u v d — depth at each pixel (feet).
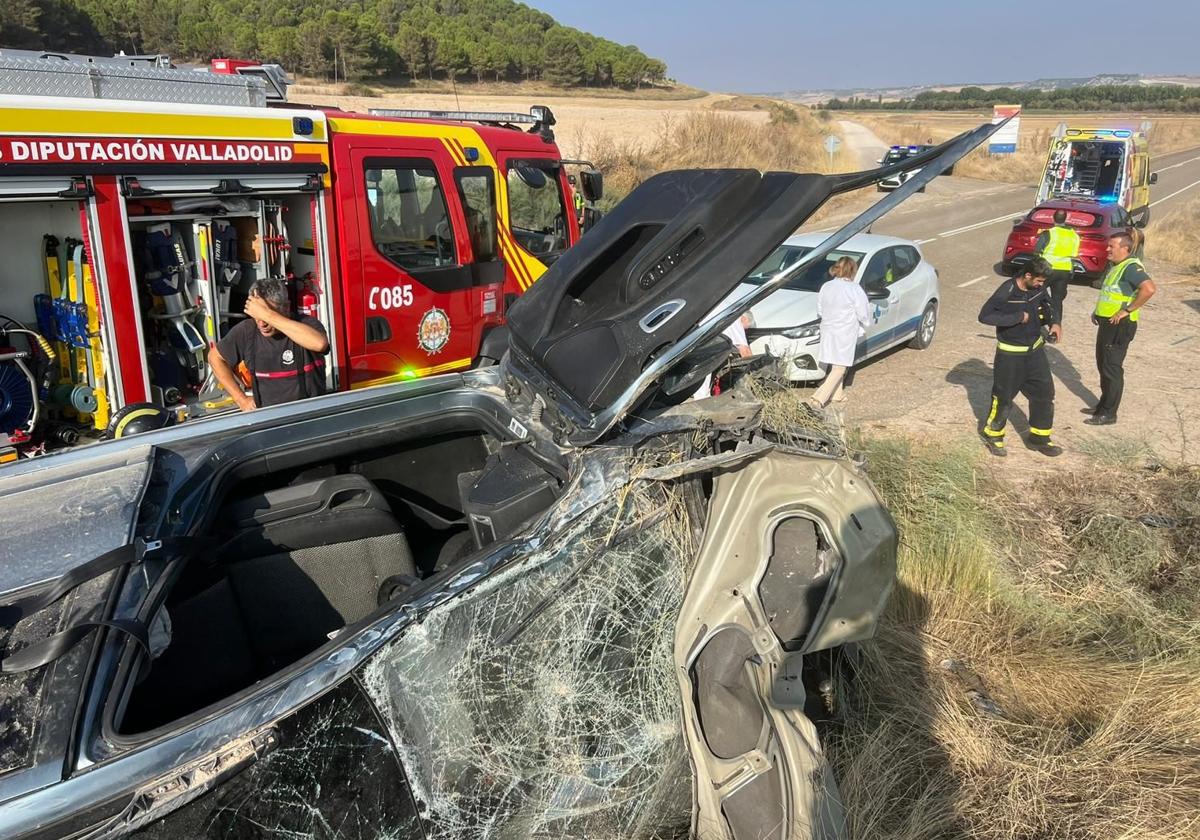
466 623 6.42
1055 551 16.29
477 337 24.67
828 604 7.72
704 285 7.88
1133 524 16.69
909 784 10.14
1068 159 73.36
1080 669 12.53
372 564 9.00
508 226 25.25
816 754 7.69
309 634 8.82
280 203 19.99
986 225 75.87
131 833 4.79
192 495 8.07
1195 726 11.23
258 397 17.03
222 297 19.63
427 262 22.84
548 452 8.39
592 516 7.29
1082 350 35.35
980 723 11.17
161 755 5.06
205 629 8.07
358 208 20.79
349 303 21.08
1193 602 14.37
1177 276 53.83
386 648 5.96
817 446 9.02
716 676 7.62
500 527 8.04
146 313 18.37
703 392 9.82
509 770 6.61
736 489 7.98
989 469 20.76
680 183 8.75
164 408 18.26
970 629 13.24
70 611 5.86
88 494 7.43
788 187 8.12
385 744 5.87
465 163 23.50
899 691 11.37
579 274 8.82
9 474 7.94
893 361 32.81
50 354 17.54
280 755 5.36
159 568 6.61
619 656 7.36
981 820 9.73
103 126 16.28
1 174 15.16
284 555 8.57
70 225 17.46
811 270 30.14
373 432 9.84
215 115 17.89
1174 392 29.35
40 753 4.88
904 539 14.70
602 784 7.26
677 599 7.77
